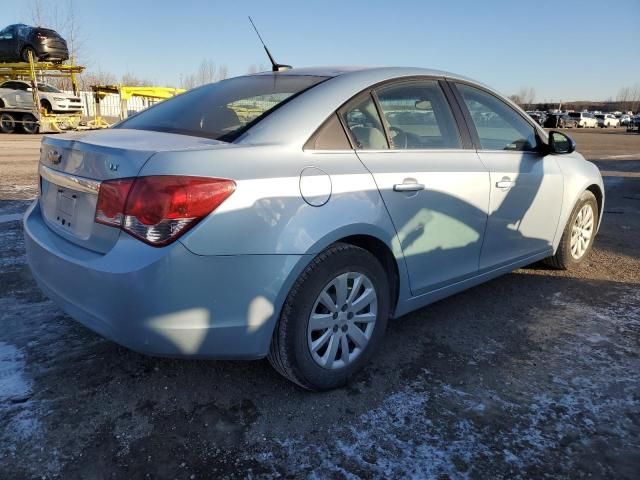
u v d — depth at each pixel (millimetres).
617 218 6969
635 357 3045
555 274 4496
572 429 2371
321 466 2102
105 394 2533
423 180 2822
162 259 2029
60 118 21578
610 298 3971
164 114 2953
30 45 20547
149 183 2049
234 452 2168
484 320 3514
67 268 2273
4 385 2570
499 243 3492
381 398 2574
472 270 3320
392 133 2852
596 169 4641
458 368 2875
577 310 3721
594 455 2209
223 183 2111
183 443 2213
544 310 3707
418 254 2869
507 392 2652
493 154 3410
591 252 5230
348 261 2500
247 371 2783
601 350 3123
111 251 2123
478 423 2396
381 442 2252
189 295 2094
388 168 2684
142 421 2346
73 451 2143
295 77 2934
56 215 2594
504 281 4285
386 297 2770
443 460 2152
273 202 2219
